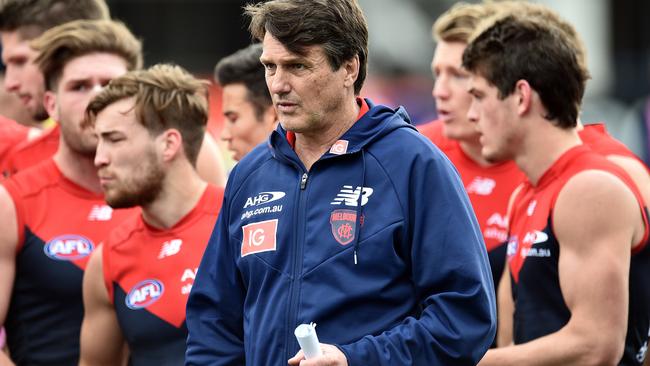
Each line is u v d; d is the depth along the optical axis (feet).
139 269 50.57
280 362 39.32
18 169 64.59
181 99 50.80
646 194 52.26
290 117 39.09
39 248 53.93
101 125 50.03
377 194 39.34
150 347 49.93
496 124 49.80
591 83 151.33
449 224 38.78
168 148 50.52
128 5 142.51
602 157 48.88
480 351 38.34
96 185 55.72
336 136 40.42
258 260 40.50
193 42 143.95
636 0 152.66
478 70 50.14
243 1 144.25
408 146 39.68
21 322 54.29
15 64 64.28
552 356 46.68
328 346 37.68
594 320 46.39
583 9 153.69
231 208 42.32
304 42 38.37
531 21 49.73
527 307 49.03
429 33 149.28
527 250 48.98
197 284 43.04
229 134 60.13
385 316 38.96
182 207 51.08
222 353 42.14
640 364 49.70
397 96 142.82
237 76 59.36
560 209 47.52
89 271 51.70
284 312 39.42
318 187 39.99
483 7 60.90
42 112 64.49
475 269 38.52
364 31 40.09
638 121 130.11
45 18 63.72
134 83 50.37
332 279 38.99
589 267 46.57
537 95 48.91
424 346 37.96
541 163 49.14
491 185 60.95
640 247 47.93
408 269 39.40
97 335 51.96
